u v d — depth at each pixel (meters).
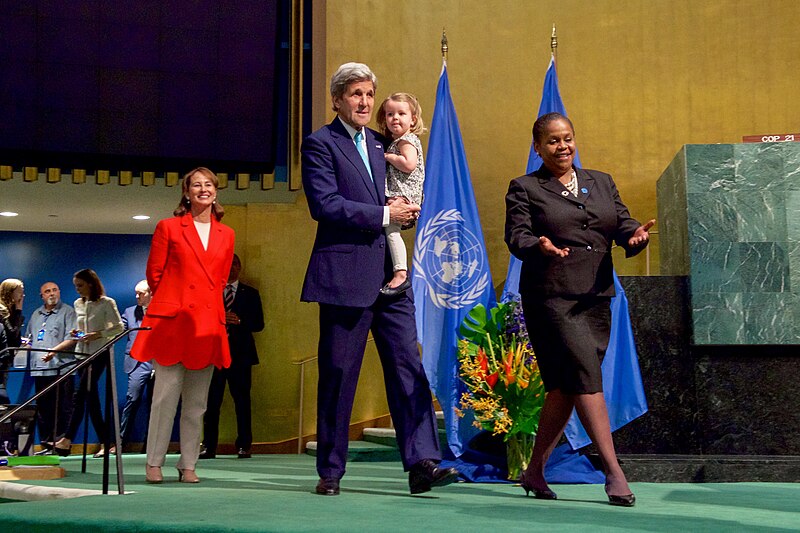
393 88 9.34
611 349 5.44
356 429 9.02
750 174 6.24
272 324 9.45
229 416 9.30
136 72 8.98
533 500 3.70
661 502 3.70
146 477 5.00
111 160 8.89
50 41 8.80
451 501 3.55
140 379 9.24
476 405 4.73
